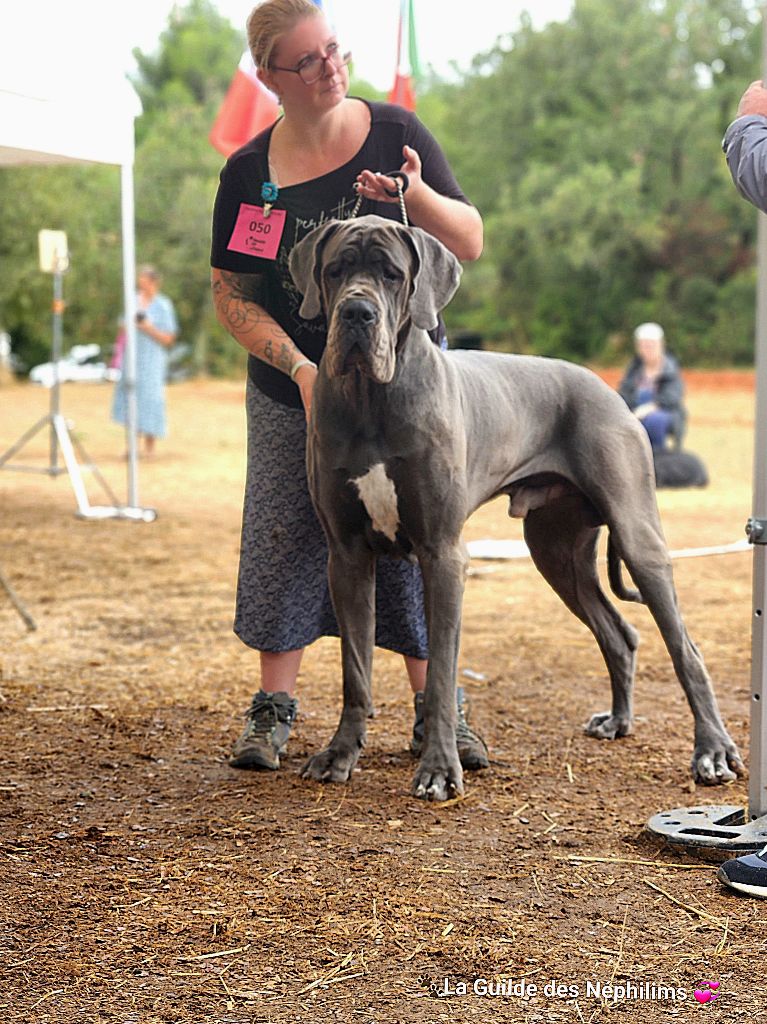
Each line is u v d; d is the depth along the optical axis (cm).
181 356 4172
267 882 326
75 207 3052
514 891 322
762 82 344
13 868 335
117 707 505
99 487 1341
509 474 429
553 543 470
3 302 3100
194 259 4075
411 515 391
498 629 682
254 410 444
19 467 1401
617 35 4322
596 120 4366
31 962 280
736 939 295
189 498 1262
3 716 488
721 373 3875
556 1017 257
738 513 1191
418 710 445
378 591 449
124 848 349
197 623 687
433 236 408
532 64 4444
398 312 375
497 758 440
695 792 404
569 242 4166
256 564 441
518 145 4488
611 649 469
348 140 421
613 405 440
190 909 309
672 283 4316
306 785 408
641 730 479
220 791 401
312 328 436
